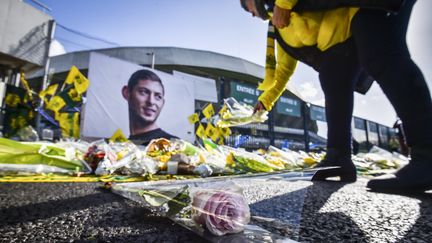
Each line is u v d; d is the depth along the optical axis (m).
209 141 2.31
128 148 1.96
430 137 1.02
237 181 0.67
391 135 15.24
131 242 0.42
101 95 8.07
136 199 0.68
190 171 1.77
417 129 1.04
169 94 10.18
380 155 3.56
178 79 10.61
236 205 0.44
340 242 0.43
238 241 0.40
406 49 1.12
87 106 7.68
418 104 1.03
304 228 0.52
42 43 7.78
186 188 0.51
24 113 6.29
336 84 1.53
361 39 1.19
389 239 0.45
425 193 1.01
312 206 0.74
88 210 0.63
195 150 2.42
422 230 0.51
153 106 9.54
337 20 1.37
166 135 9.80
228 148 2.33
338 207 0.73
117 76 8.58
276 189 0.72
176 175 1.76
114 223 0.52
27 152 1.57
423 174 1.00
